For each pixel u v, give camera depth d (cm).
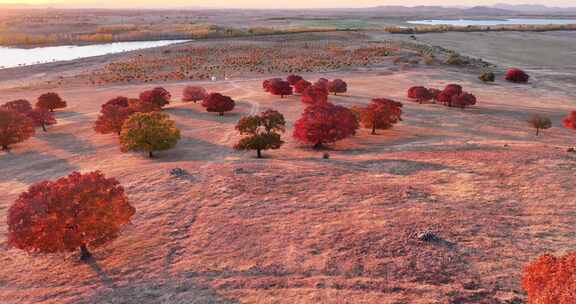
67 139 5153
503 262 1812
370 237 2062
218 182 2922
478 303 1538
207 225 2292
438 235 2056
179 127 5519
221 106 6109
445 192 2658
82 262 2028
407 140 4622
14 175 3803
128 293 1733
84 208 1973
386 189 2722
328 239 2069
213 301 1639
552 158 3319
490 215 2280
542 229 2106
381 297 1602
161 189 2850
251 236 2144
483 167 3142
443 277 1716
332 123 4169
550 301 1260
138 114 4303
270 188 2792
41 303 1703
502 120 5800
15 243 1922
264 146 3859
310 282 1728
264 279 1767
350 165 3369
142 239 2191
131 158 4188
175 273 1858
